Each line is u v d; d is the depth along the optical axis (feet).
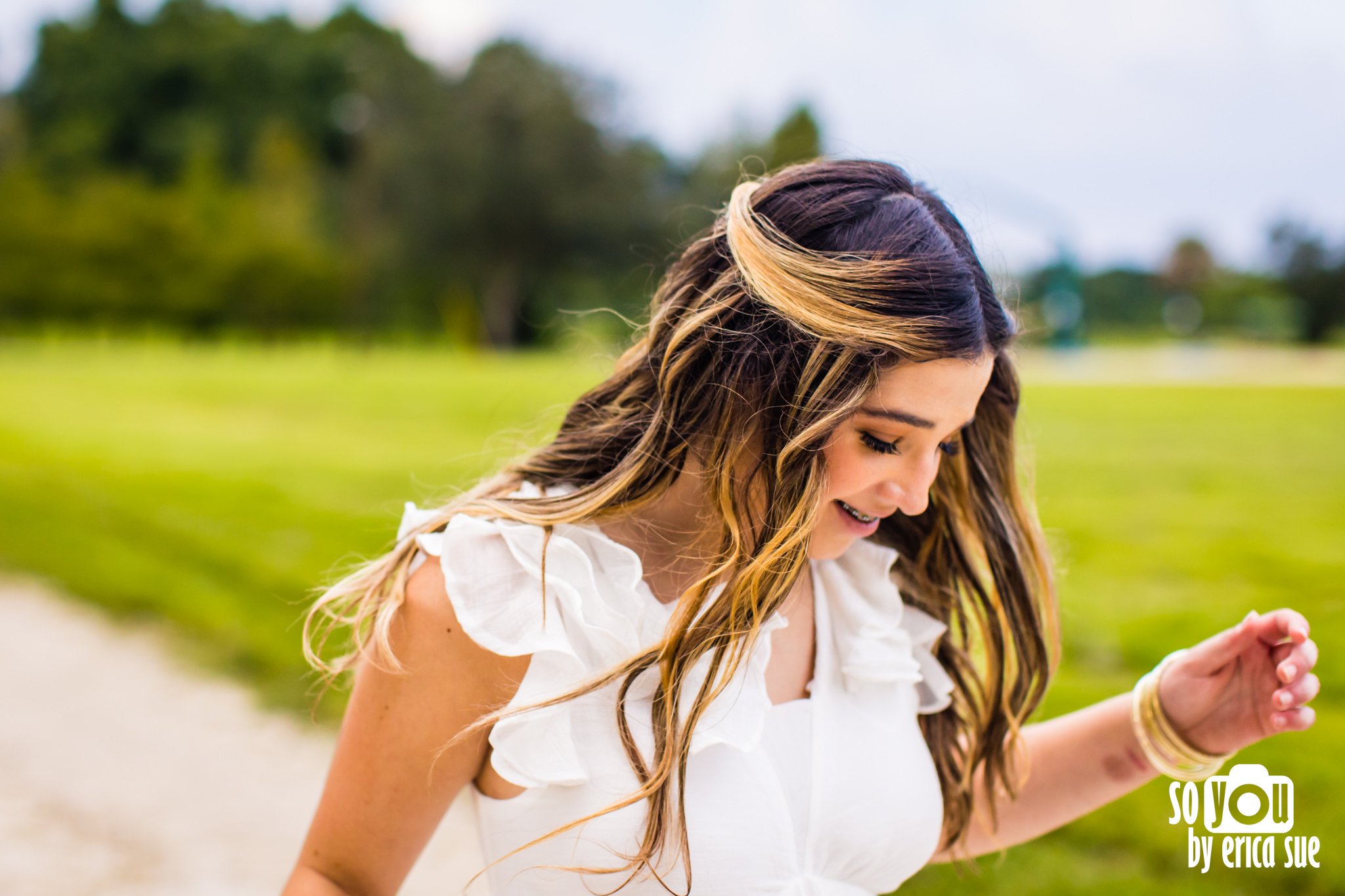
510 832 3.80
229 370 103.55
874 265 3.55
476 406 61.31
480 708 3.77
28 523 28.19
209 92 206.28
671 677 3.68
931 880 9.49
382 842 3.88
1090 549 24.31
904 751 4.28
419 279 177.17
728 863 3.71
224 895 10.14
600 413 4.29
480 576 3.78
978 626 4.81
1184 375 94.73
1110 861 9.66
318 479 35.06
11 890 10.07
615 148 168.86
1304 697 4.06
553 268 169.89
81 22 213.87
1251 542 24.98
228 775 12.84
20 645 17.98
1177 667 4.39
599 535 3.92
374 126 179.93
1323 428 48.78
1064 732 4.71
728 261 4.00
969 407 3.72
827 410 3.54
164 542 25.17
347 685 4.44
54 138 199.31
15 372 92.58
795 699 4.23
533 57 169.07
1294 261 162.09
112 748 13.61
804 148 156.35
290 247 177.78
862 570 4.43
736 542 3.75
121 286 174.19
